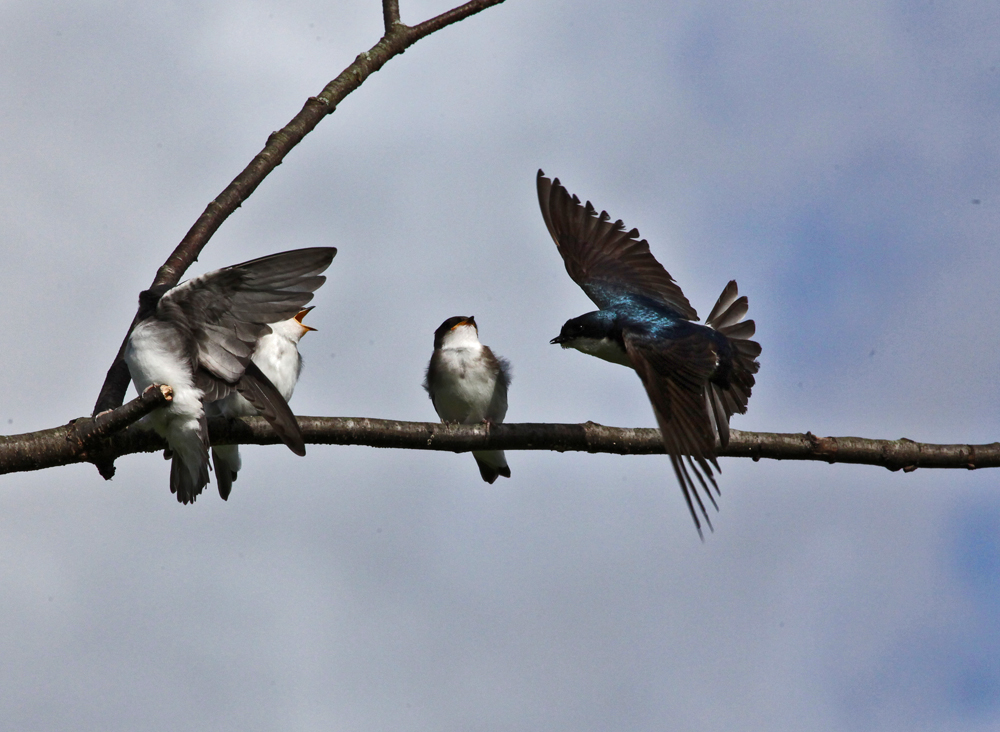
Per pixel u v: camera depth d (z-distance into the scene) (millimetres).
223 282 8227
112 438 8648
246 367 8852
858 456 9945
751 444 9836
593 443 9859
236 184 10164
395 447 9578
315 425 9281
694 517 8062
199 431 8547
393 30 11188
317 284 8320
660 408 8945
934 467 10070
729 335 11180
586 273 11609
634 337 10281
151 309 8758
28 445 7621
